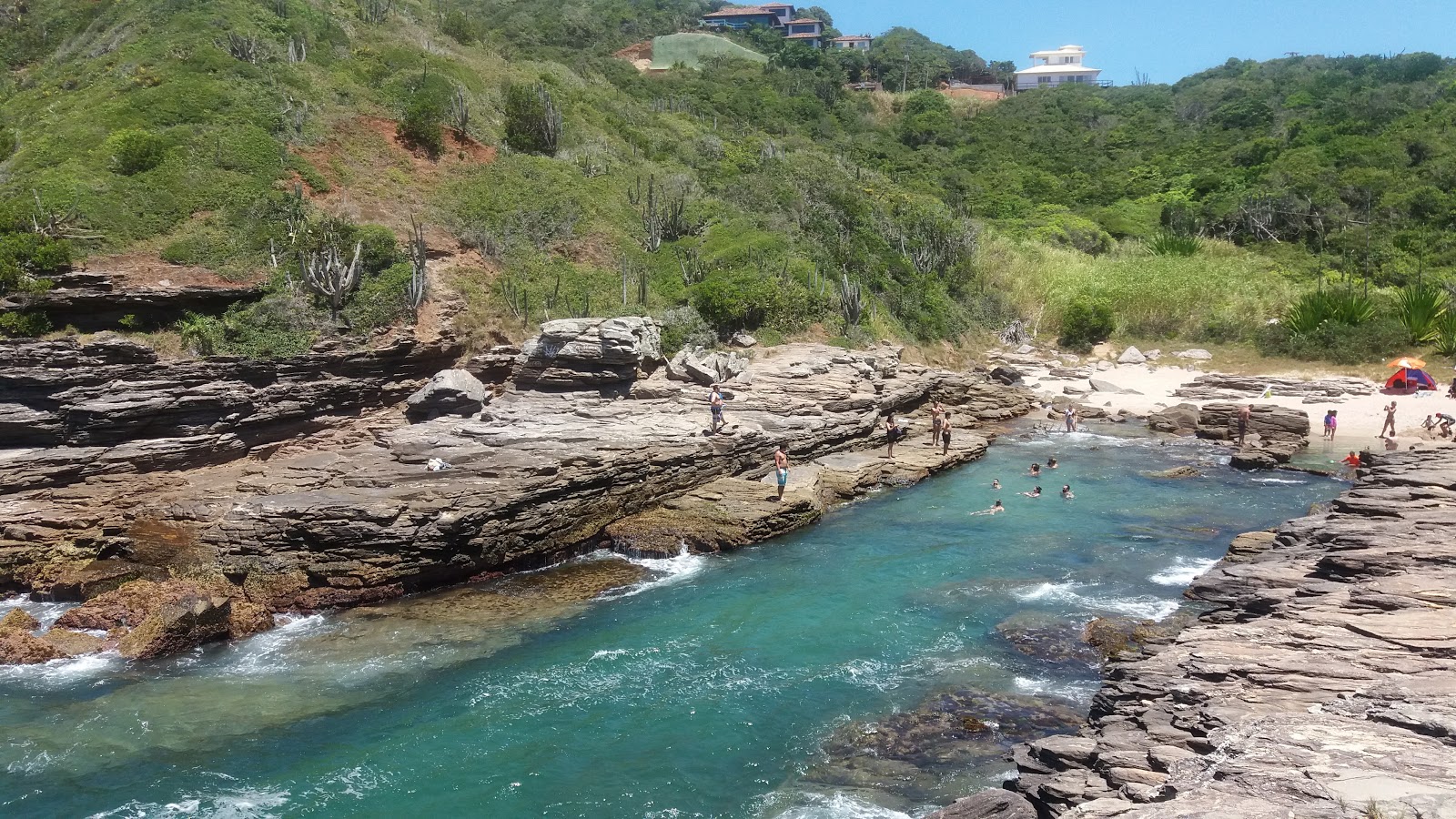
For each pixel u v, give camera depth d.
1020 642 19.91
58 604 22.20
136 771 15.68
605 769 15.55
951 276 59.53
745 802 14.58
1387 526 20.56
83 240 32.88
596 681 18.64
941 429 38.34
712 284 43.12
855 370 40.06
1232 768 10.41
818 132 91.75
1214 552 25.44
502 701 17.89
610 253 45.97
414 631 21.20
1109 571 24.16
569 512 25.98
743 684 18.38
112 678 18.95
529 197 46.84
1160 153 91.94
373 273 36.44
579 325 34.06
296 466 27.14
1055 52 171.75
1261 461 34.84
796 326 44.91
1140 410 46.53
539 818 14.27
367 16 58.78
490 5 116.56
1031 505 30.64
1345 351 51.41
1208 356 54.88
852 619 21.45
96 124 39.38
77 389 25.84
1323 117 88.81
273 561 22.58
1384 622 14.94
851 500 31.45
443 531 23.09
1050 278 61.91
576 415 32.03
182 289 30.62
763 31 129.38
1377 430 40.19
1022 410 46.47
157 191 36.38
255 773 15.59
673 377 35.81
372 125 46.56
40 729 17.03
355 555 22.77
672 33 122.62
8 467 23.98
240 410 28.47
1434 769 10.00
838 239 55.25
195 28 48.03
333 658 19.88
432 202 43.56
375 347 32.34
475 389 32.97
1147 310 58.88
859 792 14.72
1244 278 61.69
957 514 29.72
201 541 22.94
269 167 39.84
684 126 70.31
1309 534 22.31
